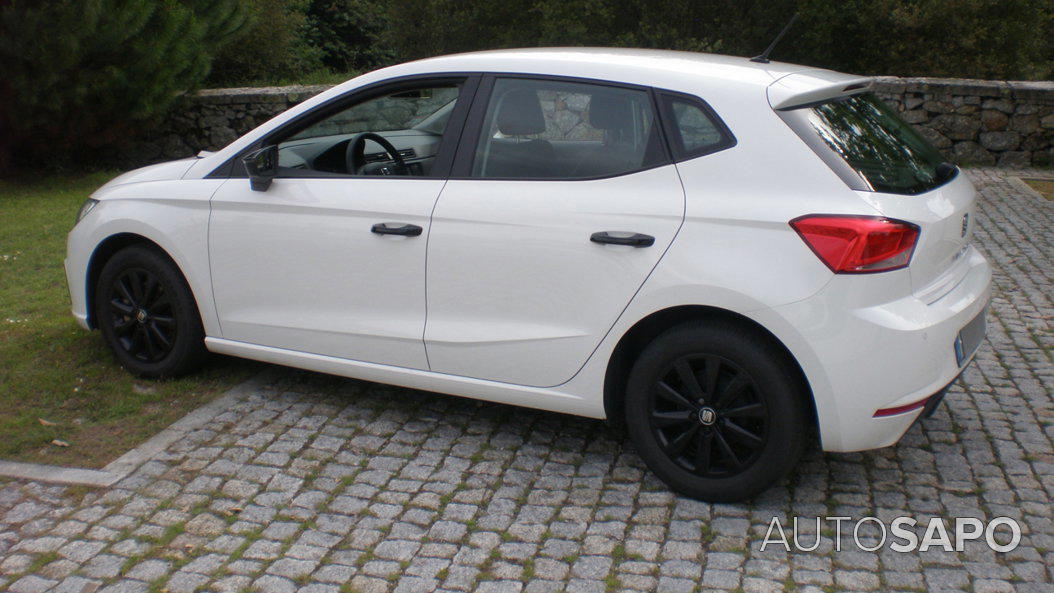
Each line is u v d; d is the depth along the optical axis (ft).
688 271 10.90
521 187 12.09
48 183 35.22
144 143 39.32
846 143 11.01
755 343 10.88
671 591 9.94
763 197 10.71
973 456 12.76
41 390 15.28
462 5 52.03
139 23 32.91
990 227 25.98
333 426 13.96
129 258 15.19
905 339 10.32
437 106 12.96
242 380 15.70
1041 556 10.44
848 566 10.34
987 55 53.47
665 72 11.66
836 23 51.93
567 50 13.11
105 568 10.48
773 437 11.00
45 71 31.53
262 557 10.66
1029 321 18.16
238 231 14.05
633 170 11.52
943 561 10.39
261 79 51.96
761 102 11.02
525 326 12.17
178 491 12.12
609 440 13.46
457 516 11.48
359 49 72.08
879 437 10.70
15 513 11.65
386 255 12.91
